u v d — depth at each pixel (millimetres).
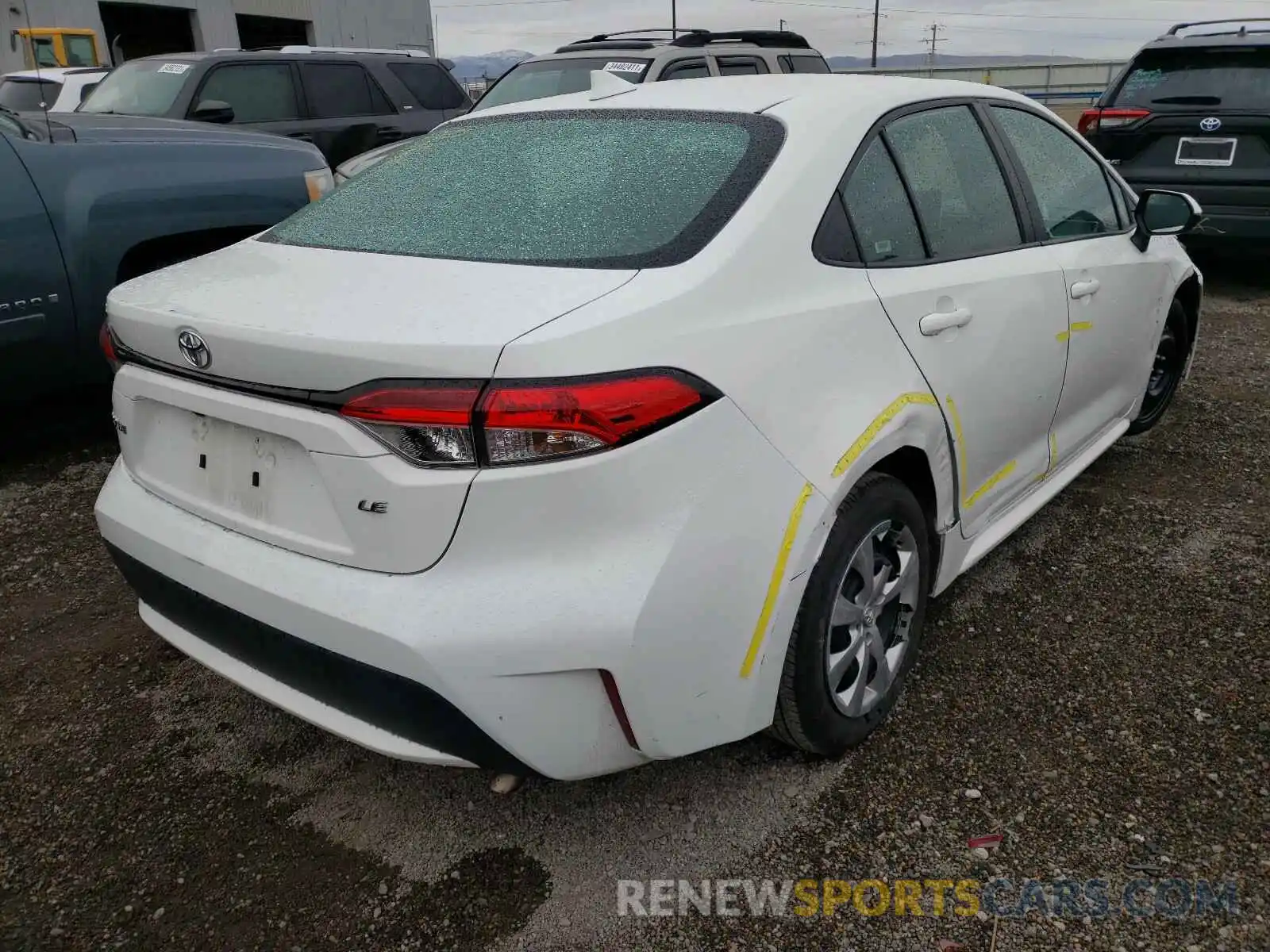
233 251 2562
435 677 1780
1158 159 7117
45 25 19734
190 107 7523
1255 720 2527
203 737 2633
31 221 3994
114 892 2131
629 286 1935
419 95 9406
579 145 2523
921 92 2787
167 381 2152
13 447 4727
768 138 2342
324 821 2318
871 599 2359
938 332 2490
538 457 1743
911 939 1949
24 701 2795
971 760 2424
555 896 2080
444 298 1940
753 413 1964
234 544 2072
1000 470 2939
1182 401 5012
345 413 1812
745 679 2018
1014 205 3023
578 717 1862
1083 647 2889
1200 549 3447
